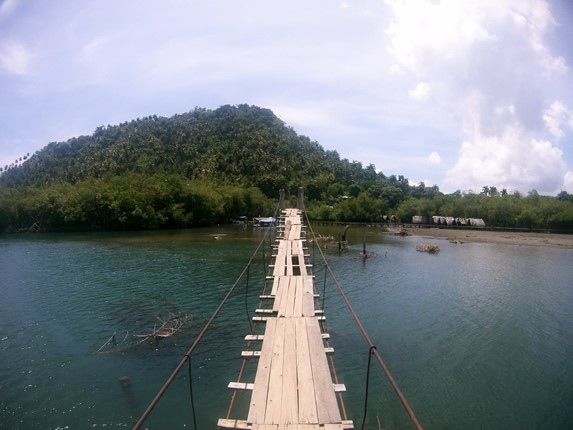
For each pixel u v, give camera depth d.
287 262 17.17
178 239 55.44
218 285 27.39
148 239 55.06
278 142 141.25
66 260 36.62
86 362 15.01
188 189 82.50
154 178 83.12
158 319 19.94
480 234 72.56
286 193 115.25
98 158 115.75
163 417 11.67
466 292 27.41
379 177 154.25
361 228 83.12
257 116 168.12
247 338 9.06
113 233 64.12
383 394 13.41
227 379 13.88
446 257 43.22
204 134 139.50
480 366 15.65
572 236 69.75
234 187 101.44
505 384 14.27
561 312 22.84
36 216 65.56
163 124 150.25
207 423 11.47
